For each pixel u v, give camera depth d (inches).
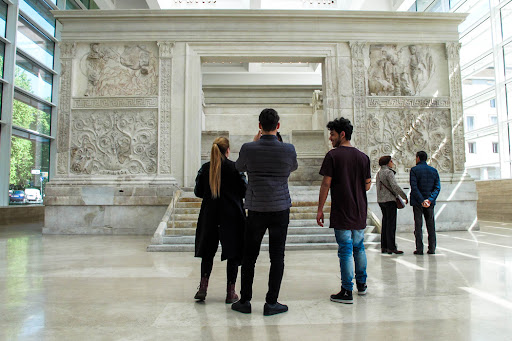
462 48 658.8
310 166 528.4
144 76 447.8
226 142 145.3
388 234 248.7
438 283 161.5
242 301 124.3
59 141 432.8
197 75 447.8
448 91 457.7
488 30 577.9
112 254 259.4
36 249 284.5
